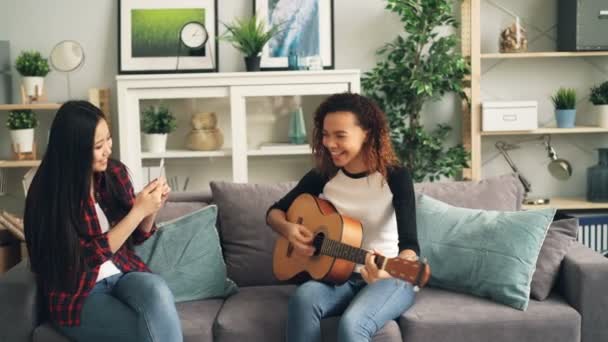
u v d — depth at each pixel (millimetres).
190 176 3516
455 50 3764
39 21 3744
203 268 2371
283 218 2299
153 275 2113
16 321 2090
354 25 3758
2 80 3639
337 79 3432
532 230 2252
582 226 3545
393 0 3404
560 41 3703
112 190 2213
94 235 2066
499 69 3814
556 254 2266
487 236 2287
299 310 2004
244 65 3738
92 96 3600
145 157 3477
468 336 2090
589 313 2145
